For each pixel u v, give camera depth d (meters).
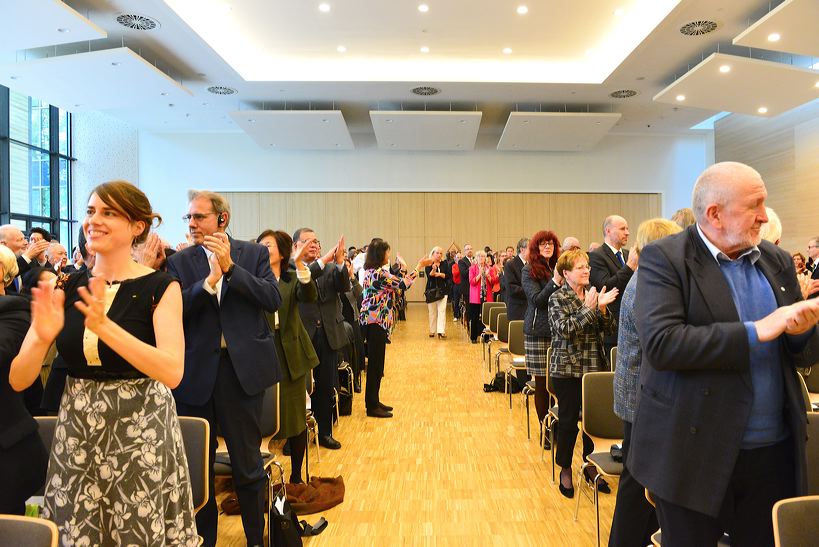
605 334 3.13
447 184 15.34
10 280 1.99
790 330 1.29
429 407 5.25
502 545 2.64
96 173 13.99
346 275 3.98
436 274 9.73
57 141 12.96
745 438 1.44
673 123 13.87
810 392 3.21
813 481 1.73
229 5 8.10
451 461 3.80
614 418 2.75
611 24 8.69
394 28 8.84
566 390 3.13
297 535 2.46
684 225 2.65
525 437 4.33
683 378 1.46
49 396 2.53
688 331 1.38
